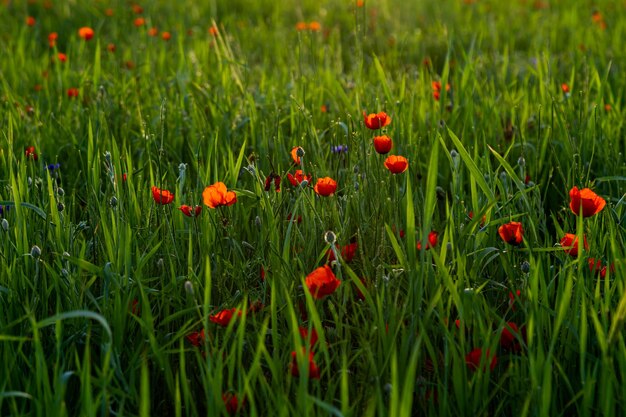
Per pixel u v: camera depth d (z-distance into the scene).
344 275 2.09
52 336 1.94
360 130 2.73
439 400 1.75
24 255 2.05
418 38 5.42
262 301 2.08
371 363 1.74
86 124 3.21
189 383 1.89
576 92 3.35
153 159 2.86
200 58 4.46
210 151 2.47
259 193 2.33
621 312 1.71
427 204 1.84
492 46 5.20
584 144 2.88
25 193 2.32
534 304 1.82
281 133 2.99
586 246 2.06
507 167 2.16
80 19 6.20
